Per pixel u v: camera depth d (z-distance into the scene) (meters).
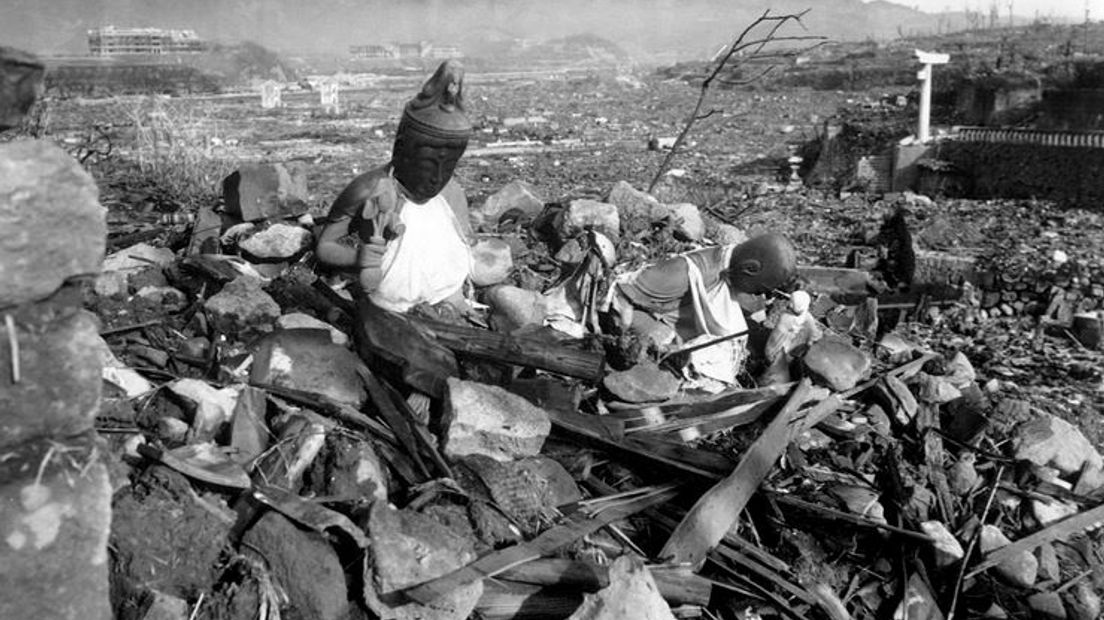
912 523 5.72
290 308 6.31
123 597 3.77
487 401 5.06
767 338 7.12
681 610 4.62
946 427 6.89
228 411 4.83
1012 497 6.24
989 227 18.38
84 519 2.73
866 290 11.75
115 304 6.39
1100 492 6.49
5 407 2.58
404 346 5.40
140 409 4.85
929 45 90.19
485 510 4.62
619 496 5.12
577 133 45.91
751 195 23.50
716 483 5.26
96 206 2.66
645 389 5.98
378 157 33.91
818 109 57.94
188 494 4.07
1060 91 31.38
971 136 28.08
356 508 4.39
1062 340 12.88
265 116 51.75
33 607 2.68
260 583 3.95
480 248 7.20
